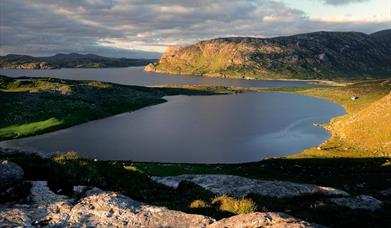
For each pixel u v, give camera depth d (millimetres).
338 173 90500
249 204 21172
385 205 31891
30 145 136625
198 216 17859
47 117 186750
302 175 86125
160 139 148750
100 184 23562
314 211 26484
